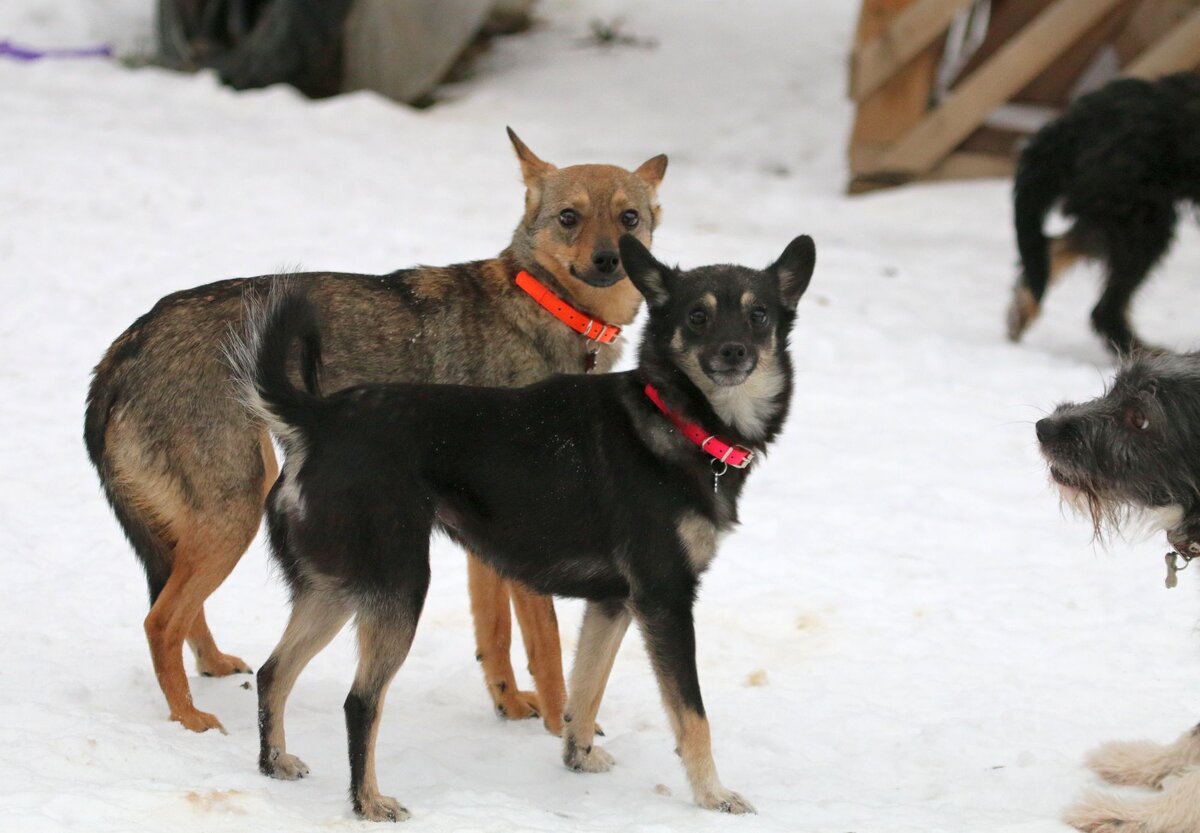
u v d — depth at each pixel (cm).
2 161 2202
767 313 800
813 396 1599
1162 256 1711
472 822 695
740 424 783
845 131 2864
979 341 1792
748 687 950
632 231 984
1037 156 1739
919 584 1145
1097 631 1046
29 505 1188
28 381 1476
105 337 1598
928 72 2475
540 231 958
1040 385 1633
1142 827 728
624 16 3519
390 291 926
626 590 782
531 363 937
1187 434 769
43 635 934
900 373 1675
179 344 849
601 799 772
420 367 917
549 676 887
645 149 2759
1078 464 800
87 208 2038
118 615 998
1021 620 1071
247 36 3011
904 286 2020
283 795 717
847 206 2459
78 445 1329
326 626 754
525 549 778
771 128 2889
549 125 2869
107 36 3216
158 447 840
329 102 2830
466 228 2089
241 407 836
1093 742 862
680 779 813
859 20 2486
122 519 864
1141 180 1672
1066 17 2381
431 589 1104
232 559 847
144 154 2331
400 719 887
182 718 825
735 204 2438
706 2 3616
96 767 706
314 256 1895
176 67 3016
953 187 2494
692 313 779
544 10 3559
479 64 3259
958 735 867
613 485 762
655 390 772
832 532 1250
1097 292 2044
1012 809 773
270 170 2334
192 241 1934
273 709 751
